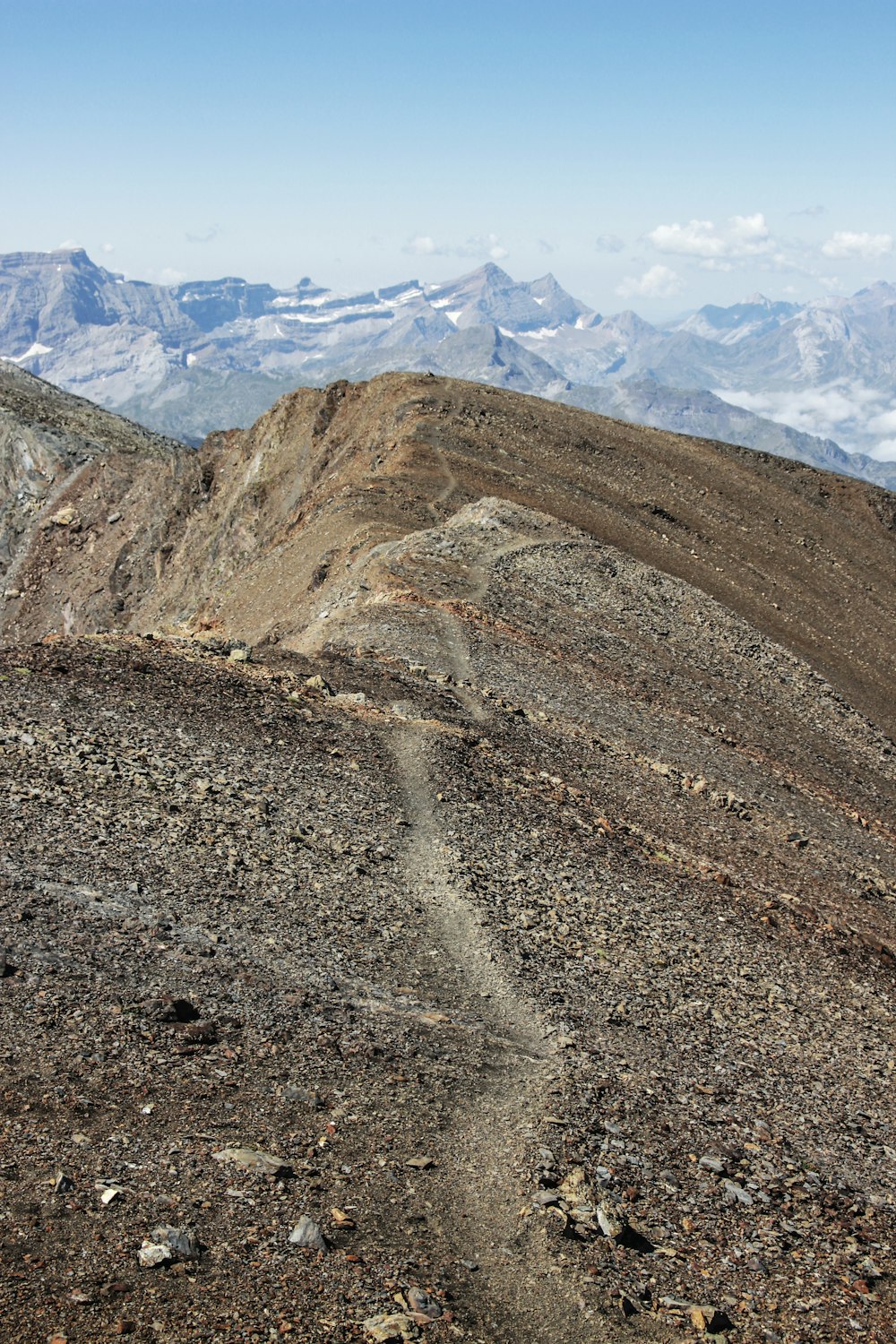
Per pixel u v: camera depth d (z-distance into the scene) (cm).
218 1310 977
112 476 13300
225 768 2434
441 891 2200
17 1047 1308
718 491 11300
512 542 6519
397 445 9300
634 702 4675
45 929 1580
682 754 4262
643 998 2052
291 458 10800
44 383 17812
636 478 10612
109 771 2206
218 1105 1312
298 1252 1085
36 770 2106
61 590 12800
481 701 3731
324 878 2100
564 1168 1365
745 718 5428
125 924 1673
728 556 9962
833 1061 2108
